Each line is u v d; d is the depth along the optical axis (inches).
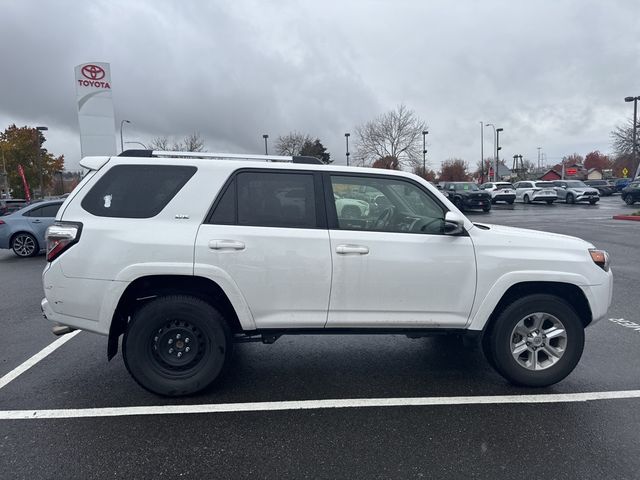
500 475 110.7
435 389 157.5
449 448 122.0
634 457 117.7
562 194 1359.5
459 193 1098.1
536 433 129.1
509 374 155.3
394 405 145.9
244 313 145.8
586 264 154.7
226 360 148.6
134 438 126.7
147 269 139.7
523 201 1419.8
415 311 151.3
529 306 152.6
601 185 1812.3
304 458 117.6
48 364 179.5
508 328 153.4
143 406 144.7
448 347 198.5
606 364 177.6
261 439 126.3
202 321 145.5
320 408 143.9
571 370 156.3
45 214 472.4
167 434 128.7
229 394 153.3
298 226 147.5
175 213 143.9
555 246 155.6
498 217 897.5
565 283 154.9
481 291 151.7
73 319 143.6
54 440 125.6
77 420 136.2
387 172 155.5
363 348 196.9
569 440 125.5
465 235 152.7
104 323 142.6
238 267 143.3
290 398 150.6
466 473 111.4
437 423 134.7
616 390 155.9
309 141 1988.2
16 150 2159.2
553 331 155.6
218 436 127.8
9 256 482.6
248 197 147.7
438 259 149.6
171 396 148.5
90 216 143.1
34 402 147.3
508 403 147.1
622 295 280.5
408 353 191.3
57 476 110.1
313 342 204.4
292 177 150.4
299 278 145.9
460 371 173.0
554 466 114.0
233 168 148.1
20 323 235.5
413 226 153.9
